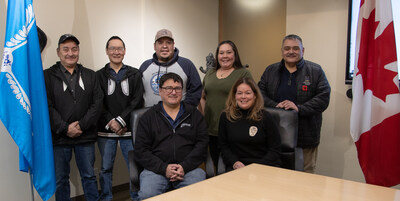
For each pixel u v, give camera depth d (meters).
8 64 1.96
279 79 2.53
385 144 1.97
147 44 3.33
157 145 2.08
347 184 1.31
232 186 1.29
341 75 2.95
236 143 2.12
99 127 2.62
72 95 2.34
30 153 2.01
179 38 3.67
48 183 2.11
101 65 2.98
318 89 2.39
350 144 2.93
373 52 2.01
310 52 3.15
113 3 3.02
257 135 2.07
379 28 1.98
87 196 2.51
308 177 1.41
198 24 3.91
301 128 2.42
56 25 2.65
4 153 2.38
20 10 2.02
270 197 1.16
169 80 2.06
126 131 2.56
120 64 2.62
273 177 1.41
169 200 1.13
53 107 2.30
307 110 2.32
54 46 2.65
